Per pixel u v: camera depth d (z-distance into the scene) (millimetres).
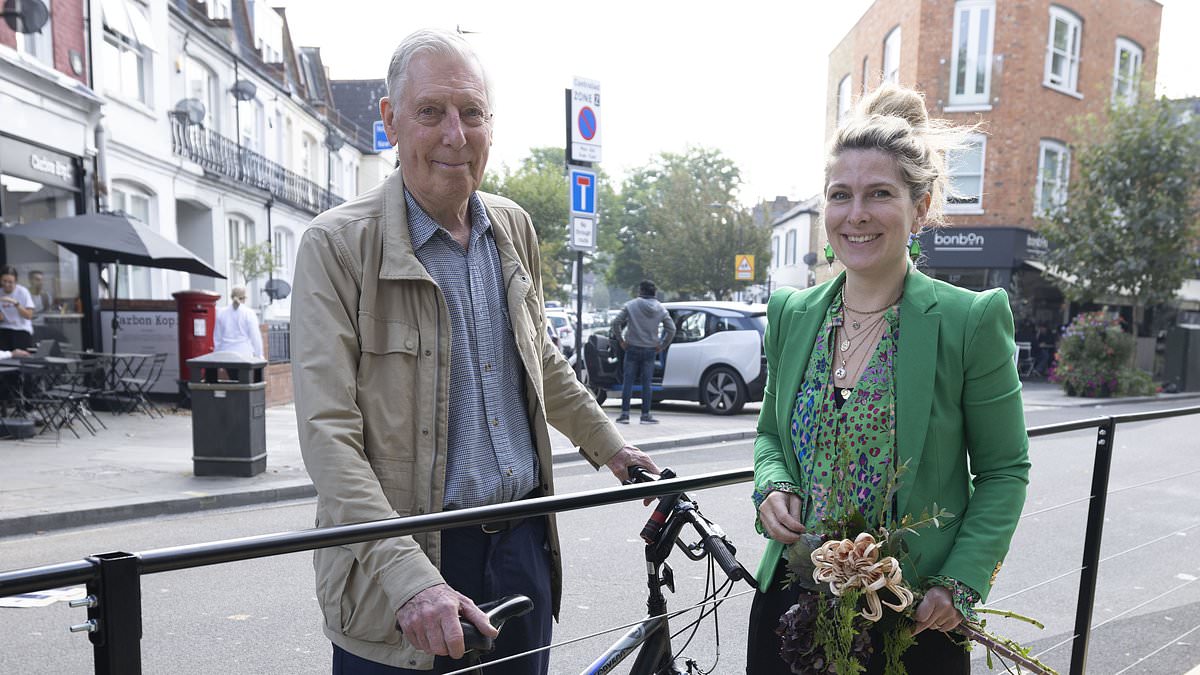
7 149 10344
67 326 11359
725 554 1782
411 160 1829
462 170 1831
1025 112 19688
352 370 1680
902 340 1633
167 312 11758
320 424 1591
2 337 9578
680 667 2062
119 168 14461
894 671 1579
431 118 1807
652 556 1967
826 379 1726
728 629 3799
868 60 23391
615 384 12453
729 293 39031
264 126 23219
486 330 1911
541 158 62062
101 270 12102
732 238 37625
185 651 3500
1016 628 3943
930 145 1743
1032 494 6414
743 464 7906
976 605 1636
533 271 2172
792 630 1625
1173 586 4609
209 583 4391
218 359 7031
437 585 1462
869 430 1644
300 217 25672
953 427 1615
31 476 6953
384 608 1643
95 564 1055
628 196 60094
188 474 7199
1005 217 19984
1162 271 16250
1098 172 16641
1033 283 20875
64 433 9211
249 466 7098
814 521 1684
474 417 1851
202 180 18328
